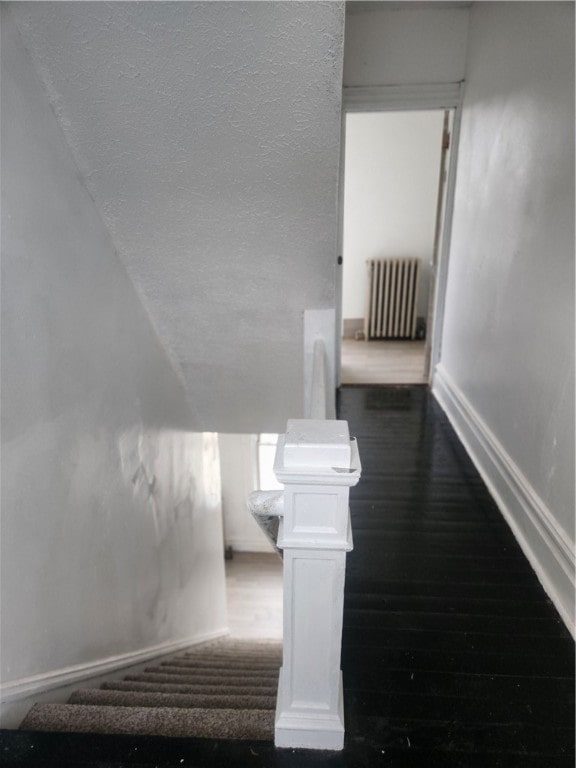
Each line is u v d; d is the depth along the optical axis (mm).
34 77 1391
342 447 990
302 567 1099
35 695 1391
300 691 1229
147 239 1956
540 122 2064
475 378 2975
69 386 1584
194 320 2432
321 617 1146
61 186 1546
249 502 1139
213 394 3043
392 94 3348
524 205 2223
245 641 3873
